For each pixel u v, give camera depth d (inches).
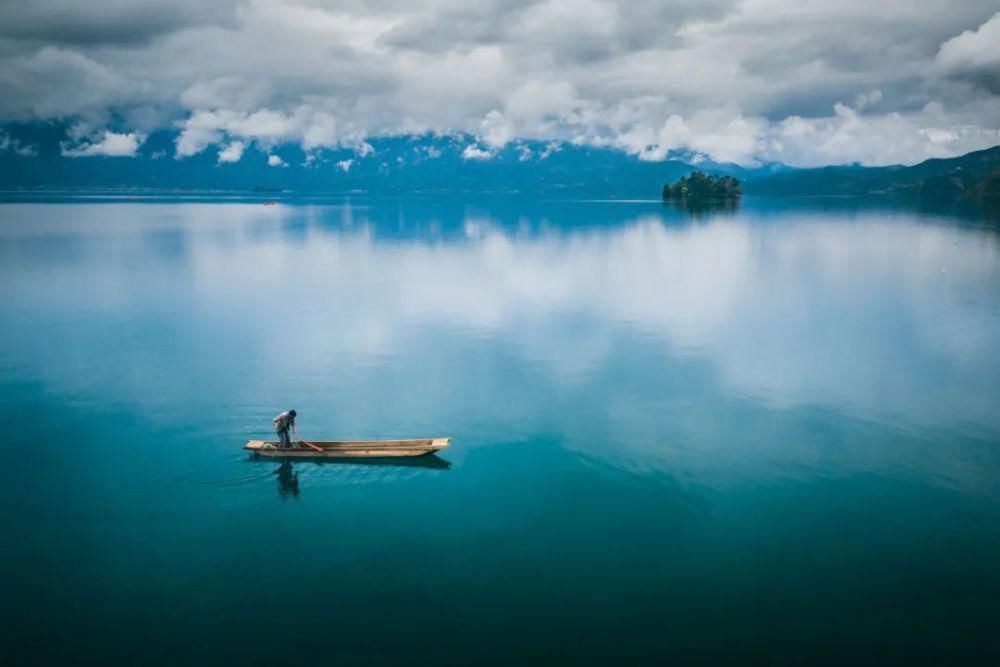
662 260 3959.2
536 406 1439.5
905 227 6161.4
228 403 1456.7
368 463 1148.5
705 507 1003.9
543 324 2223.2
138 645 714.8
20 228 6624.0
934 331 2070.6
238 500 1024.9
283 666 682.8
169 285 3053.6
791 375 1641.2
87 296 2760.8
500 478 1098.7
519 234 6018.7
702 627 738.2
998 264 3577.8
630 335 2062.0
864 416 1366.9
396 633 729.6
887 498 1028.5
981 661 685.9
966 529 937.5
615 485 1074.1
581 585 813.2
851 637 721.6
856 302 2573.8
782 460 1163.9
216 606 778.2
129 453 1190.3
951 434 1270.9
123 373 1673.2
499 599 787.4
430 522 960.3
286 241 5349.4
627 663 683.4
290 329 2162.9
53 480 1087.0
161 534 930.7
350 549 892.6
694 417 1368.1
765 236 5521.7
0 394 1509.6
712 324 2207.2
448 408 1428.4
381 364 1753.2
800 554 879.1
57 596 794.8
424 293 2837.1
